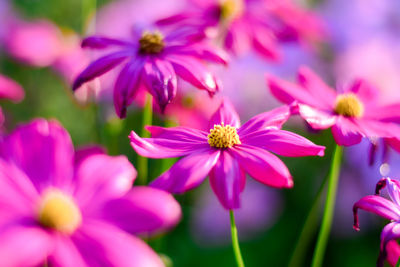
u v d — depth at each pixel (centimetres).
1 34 58
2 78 45
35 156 34
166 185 35
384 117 41
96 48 41
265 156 36
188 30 42
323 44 62
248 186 57
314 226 55
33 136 34
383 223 55
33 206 33
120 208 33
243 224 56
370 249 54
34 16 65
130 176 35
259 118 39
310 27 50
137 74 39
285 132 38
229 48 47
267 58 49
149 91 39
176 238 53
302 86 42
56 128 35
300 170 57
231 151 37
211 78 39
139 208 33
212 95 39
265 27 49
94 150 35
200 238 54
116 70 56
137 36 43
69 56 54
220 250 54
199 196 56
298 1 63
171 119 46
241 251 55
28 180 34
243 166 36
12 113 55
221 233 55
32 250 32
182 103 48
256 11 49
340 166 56
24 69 58
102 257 32
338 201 56
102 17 63
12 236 32
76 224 33
